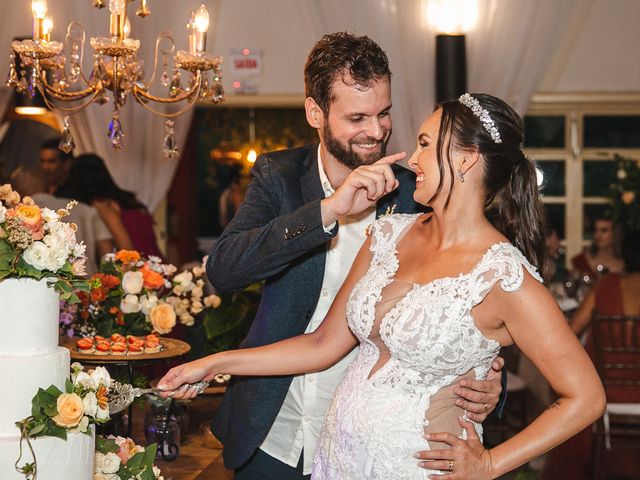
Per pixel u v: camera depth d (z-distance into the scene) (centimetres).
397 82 714
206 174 1021
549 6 716
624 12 736
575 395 207
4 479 206
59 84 320
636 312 522
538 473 547
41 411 209
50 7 691
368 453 222
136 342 307
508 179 226
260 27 748
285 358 246
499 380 225
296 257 245
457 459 211
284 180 267
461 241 223
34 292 213
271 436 266
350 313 230
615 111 759
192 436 338
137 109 739
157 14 714
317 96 253
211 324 371
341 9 720
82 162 561
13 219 211
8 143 734
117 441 250
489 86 718
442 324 212
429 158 224
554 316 209
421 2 712
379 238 240
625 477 530
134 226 571
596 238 680
